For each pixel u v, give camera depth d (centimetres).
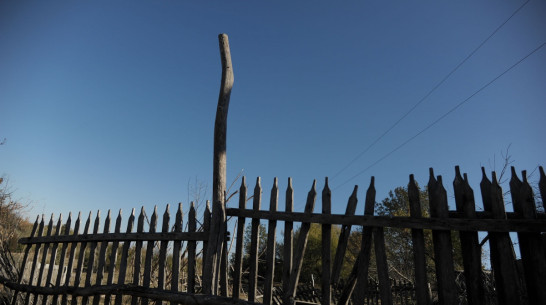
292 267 392
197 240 456
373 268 1634
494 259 311
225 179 466
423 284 328
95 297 509
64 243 583
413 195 356
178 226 483
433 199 349
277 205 424
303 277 2367
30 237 636
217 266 427
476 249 318
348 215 372
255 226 433
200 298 402
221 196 453
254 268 416
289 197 419
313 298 1221
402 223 346
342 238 379
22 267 627
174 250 470
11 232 823
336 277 369
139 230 509
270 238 414
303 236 396
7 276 653
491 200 321
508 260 302
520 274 360
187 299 412
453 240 1174
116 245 523
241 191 457
